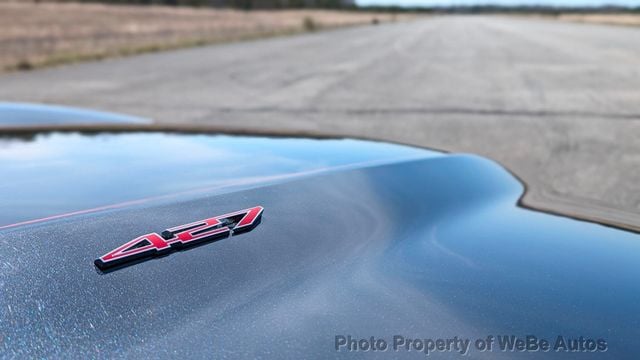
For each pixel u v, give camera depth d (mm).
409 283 1149
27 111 3928
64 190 1606
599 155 6875
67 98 13961
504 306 1068
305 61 24359
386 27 72750
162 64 24234
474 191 1924
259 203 1469
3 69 22406
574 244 1408
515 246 1381
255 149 2383
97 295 983
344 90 14594
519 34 46531
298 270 1168
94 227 1230
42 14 75750
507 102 11695
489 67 19859
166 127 3109
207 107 12133
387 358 912
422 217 1590
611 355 938
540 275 1203
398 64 22062
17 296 952
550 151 7148
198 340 917
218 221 1308
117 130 2961
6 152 2264
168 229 1250
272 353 903
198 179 1766
